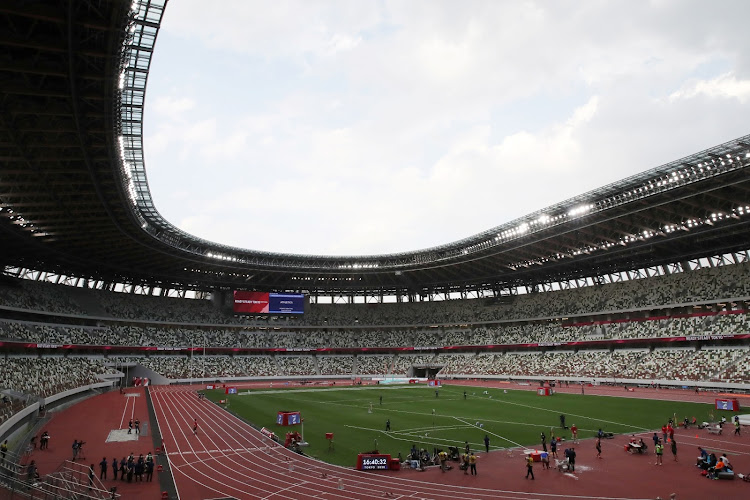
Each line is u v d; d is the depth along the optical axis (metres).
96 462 37.88
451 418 57.25
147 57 39.94
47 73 35.84
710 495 27.66
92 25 32.53
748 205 66.62
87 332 100.38
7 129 42.03
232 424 55.31
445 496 28.77
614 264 105.50
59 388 70.44
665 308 94.25
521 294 127.50
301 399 79.88
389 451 40.56
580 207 77.06
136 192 68.56
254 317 130.75
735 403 58.41
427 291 139.12
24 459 38.16
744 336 79.81
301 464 36.62
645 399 71.06
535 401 72.06
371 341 134.38
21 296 90.88
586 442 43.00
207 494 29.59
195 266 108.62
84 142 46.47
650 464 34.88
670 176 64.56
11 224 66.81
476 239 99.62
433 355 129.88
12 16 31.56
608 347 101.56
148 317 114.75
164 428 52.72
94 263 96.44
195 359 116.81
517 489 29.73
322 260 116.50
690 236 80.62
